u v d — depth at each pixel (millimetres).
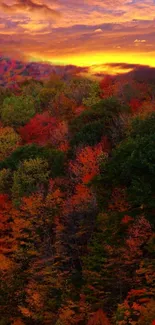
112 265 30891
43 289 33781
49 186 40406
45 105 83500
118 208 34438
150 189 33469
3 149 57469
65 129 54438
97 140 49031
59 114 69438
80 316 30734
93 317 29219
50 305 33375
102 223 33281
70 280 33656
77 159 41406
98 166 39281
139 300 28453
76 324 30938
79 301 31562
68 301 30859
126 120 50125
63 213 35719
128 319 27906
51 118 65562
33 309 33781
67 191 39344
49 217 36844
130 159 35219
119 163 36969
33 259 36094
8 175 45656
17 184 42125
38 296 33312
